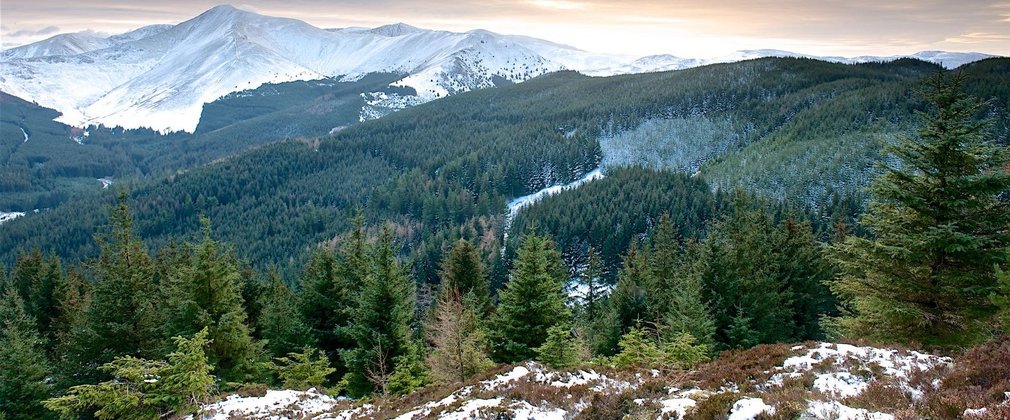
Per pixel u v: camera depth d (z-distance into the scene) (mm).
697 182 134750
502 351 26812
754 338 28016
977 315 17000
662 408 11852
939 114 17594
